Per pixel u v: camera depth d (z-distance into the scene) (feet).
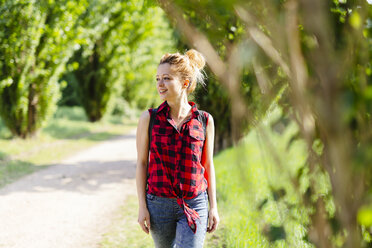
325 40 2.29
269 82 3.07
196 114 6.86
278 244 7.27
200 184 6.77
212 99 24.71
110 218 16.22
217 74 2.68
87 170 27.63
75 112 90.43
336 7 3.28
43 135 46.91
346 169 2.21
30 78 39.47
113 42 59.82
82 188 21.80
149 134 6.74
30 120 42.80
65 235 14.06
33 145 39.37
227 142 27.61
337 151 2.17
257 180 15.65
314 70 2.62
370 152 2.15
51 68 41.73
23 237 13.78
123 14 53.11
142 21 56.75
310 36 2.59
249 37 2.76
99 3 44.09
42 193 20.42
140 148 6.91
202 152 7.04
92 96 69.21
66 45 40.96
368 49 3.14
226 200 16.17
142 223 6.81
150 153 6.77
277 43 2.60
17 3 34.76
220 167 22.26
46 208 17.61
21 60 38.06
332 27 3.14
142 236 13.96
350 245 2.65
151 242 13.32
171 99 6.66
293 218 4.37
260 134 3.07
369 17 2.98
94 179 24.41
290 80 2.73
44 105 43.11
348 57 2.95
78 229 14.75
